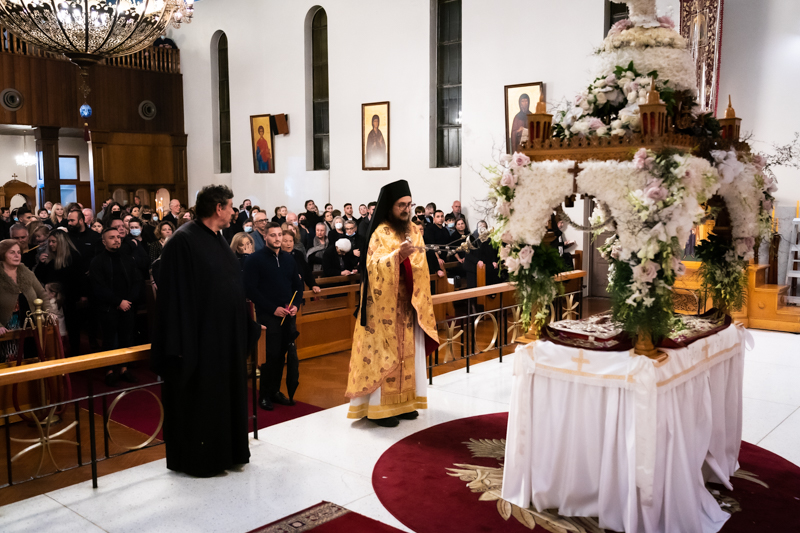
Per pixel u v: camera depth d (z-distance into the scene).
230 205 4.11
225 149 19.41
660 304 3.20
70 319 6.71
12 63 16.69
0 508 3.63
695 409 3.63
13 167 20.25
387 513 3.54
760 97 9.90
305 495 3.77
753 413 5.16
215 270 4.02
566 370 3.44
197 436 4.00
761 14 9.77
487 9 13.14
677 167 3.03
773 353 7.18
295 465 4.21
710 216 4.32
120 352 3.94
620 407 3.29
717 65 9.80
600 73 3.69
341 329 7.74
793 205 9.55
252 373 4.66
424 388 5.05
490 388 5.85
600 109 3.63
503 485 3.71
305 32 16.69
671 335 3.64
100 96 18.23
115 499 3.74
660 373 3.21
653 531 3.23
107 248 6.46
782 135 9.75
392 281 4.70
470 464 4.18
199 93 19.45
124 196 18.94
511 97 12.85
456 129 14.27
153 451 4.61
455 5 14.05
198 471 4.02
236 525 3.42
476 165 13.62
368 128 15.45
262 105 17.88
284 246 5.61
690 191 3.06
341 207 16.34
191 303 3.91
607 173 3.19
